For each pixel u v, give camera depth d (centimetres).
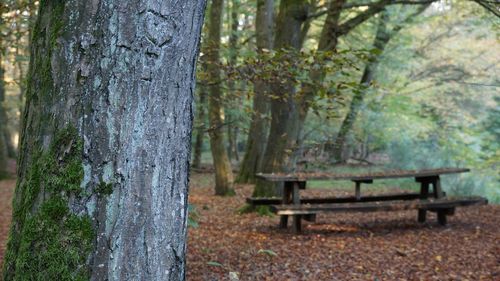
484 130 1552
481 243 675
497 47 1672
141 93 184
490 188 1384
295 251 639
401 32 1630
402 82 1783
